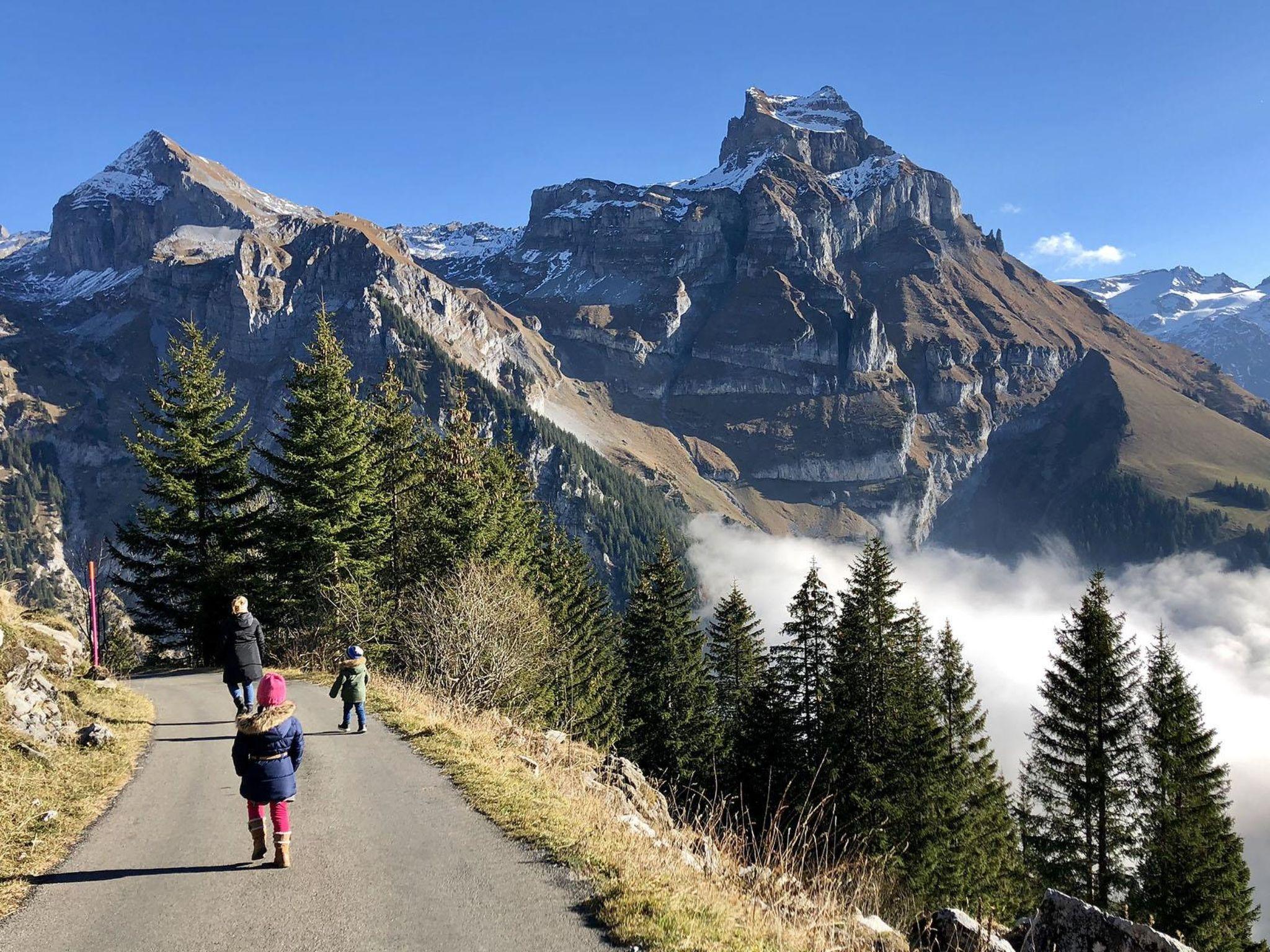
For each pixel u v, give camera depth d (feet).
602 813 34.45
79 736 43.01
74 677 57.62
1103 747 107.45
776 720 141.08
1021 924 28.37
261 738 25.98
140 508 112.47
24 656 45.62
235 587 109.50
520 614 95.50
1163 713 108.58
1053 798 109.19
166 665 110.93
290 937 20.85
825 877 30.73
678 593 185.88
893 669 127.44
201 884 24.56
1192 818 104.63
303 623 108.37
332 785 36.47
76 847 28.09
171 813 32.40
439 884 24.67
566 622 166.09
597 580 217.56
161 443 112.06
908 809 111.45
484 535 139.13
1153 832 104.27
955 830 110.83
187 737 48.14
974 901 101.91
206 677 83.35
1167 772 105.70
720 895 26.61
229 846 28.25
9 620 53.26
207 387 114.62
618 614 221.46
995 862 111.65
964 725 129.39
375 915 22.29
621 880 25.12
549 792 36.81
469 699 73.67
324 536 108.58
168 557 110.01
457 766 39.58
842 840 98.53
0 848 26.99
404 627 99.81
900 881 79.66
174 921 21.80
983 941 25.82
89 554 76.07
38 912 22.43
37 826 29.63
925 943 27.25
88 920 21.85
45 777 35.40
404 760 41.39
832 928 26.17
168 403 113.19
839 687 129.39
